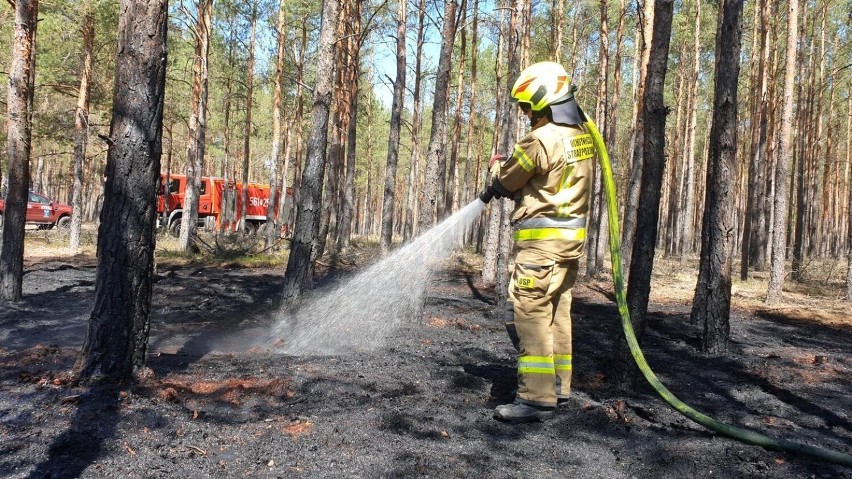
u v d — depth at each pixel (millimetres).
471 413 3932
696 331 7887
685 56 25641
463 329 7242
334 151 17641
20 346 5723
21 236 8320
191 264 14617
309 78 24891
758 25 20344
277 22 21359
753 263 21078
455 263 16344
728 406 4398
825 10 23375
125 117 4094
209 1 16469
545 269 3775
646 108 4598
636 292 4566
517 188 3924
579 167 3822
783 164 11578
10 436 3158
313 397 4055
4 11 15289
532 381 3764
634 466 3184
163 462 2965
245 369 4680
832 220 36562
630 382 4582
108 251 4125
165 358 4957
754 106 20641
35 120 17047
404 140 41156
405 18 16016
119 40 4098
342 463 3035
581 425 3762
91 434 3227
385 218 15109
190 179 16938
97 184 35375
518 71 9867
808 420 4141
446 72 8688
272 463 3006
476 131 31766
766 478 3053
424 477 2916
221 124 32188
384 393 4262
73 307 8109
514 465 3123
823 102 28859
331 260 15273
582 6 20281
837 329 8883
